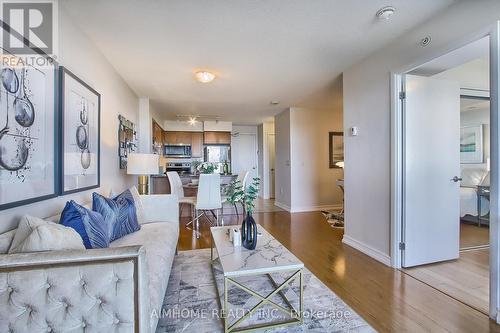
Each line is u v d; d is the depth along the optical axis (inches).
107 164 107.8
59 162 66.9
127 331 41.5
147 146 175.9
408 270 97.2
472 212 157.1
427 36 83.0
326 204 226.1
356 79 118.2
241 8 73.9
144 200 105.3
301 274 65.3
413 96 98.4
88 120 85.5
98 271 40.6
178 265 102.4
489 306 68.0
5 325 38.6
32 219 46.6
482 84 120.2
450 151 105.1
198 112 229.9
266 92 164.1
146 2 70.3
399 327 63.6
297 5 73.0
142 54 104.2
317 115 221.1
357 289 82.7
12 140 50.0
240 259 66.7
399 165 97.9
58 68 67.3
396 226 98.5
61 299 39.7
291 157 215.0
